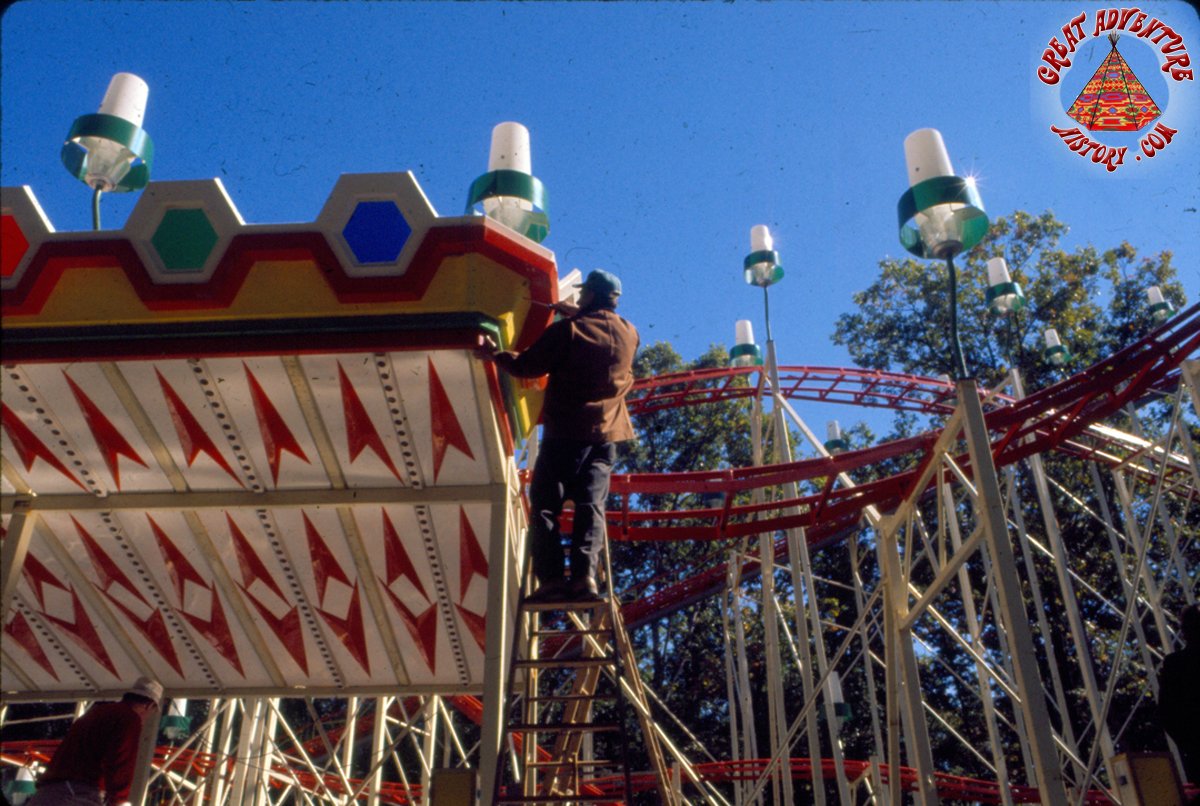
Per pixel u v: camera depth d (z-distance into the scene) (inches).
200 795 564.1
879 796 637.9
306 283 231.5
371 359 243.3
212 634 354.9
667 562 1451.8
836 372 843.4
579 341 248.2
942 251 302.8
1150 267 1417.3
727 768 790.5
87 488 286.7
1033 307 1434.5
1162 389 813.9
